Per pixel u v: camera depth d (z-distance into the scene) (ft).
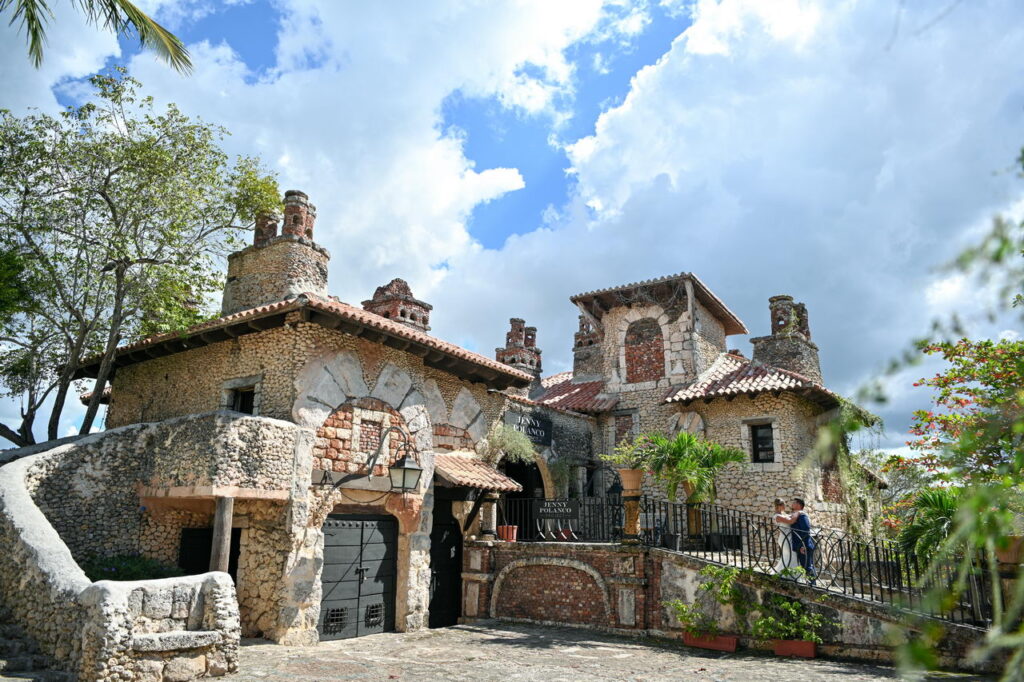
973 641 27.91
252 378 40.06
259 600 35.47
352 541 40.01
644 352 63.62
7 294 42.60
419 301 60.49
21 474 32.30
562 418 59.88
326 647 34.73
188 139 47.47
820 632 33.35
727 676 28.30
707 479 42.55
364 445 40.37
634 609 39.42
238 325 39.78
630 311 65.46
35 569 26.84
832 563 45.03
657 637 38.45
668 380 61.31
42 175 44.78
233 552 38.86
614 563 40.96
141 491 36.14
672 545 40.88
